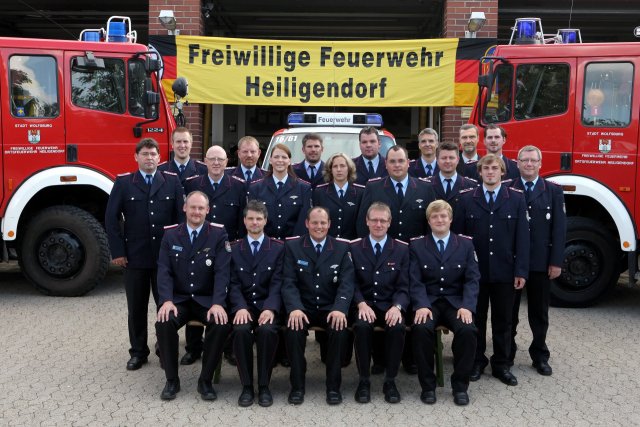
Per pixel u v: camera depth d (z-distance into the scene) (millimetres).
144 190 5000
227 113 13500
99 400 4379
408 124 13727
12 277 8133
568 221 6695
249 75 9031
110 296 7074
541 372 4918
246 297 4645
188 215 4582
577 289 6746
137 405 4309
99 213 7555
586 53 6508
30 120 6695
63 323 6066
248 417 4133
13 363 5035
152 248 4996
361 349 4406
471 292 4516
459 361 4359
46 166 6754
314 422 4062
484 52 8906
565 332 5934
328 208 5086
